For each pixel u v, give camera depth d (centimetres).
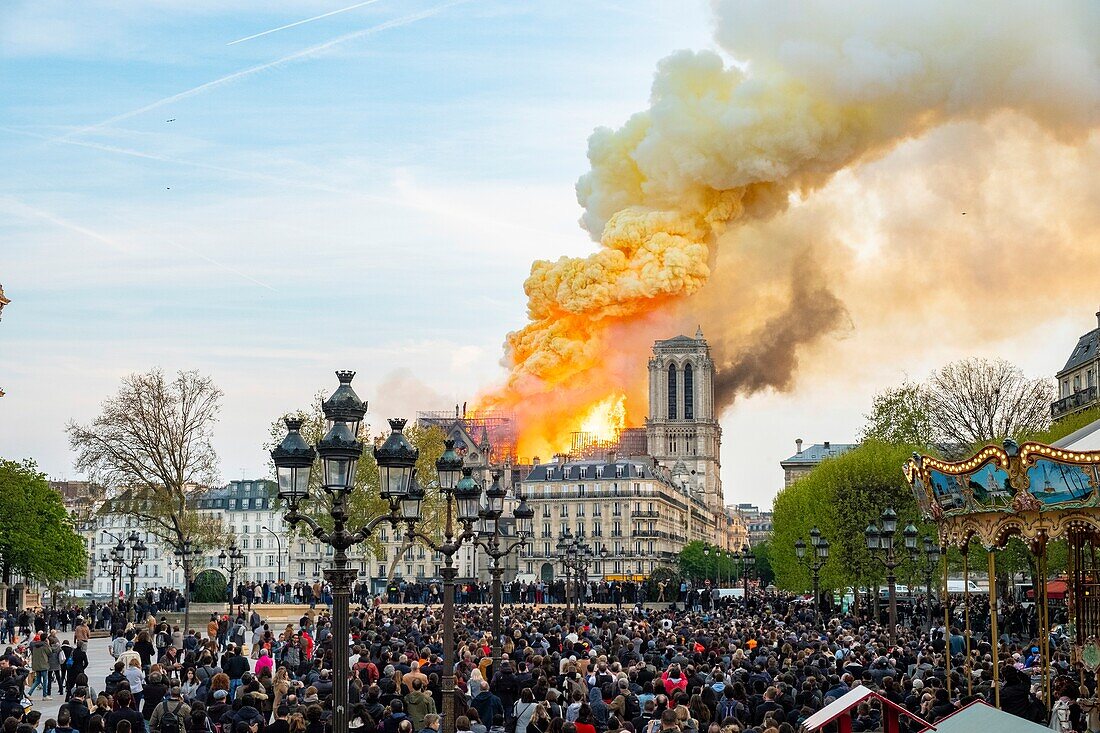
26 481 13538
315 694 3350
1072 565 4253
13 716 3222
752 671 4222
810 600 14550
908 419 12262
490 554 4997
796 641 5525
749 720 3391
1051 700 3897
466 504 3819
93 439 12738
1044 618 3922
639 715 3612
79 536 14688
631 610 11144
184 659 5253
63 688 5666
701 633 6175
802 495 12638
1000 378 12388
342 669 2594
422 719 3434
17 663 4281
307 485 2827
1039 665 4931
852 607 12756
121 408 12731
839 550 10325
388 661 4484
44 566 13538
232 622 8425
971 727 2400
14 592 12300
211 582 11731
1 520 13062
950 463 3988
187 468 12950
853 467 10431
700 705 3284
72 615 10281
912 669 4762
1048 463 3612
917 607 11425
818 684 3656
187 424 12938
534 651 4941
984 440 10988
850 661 4391
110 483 12775
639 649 5203
